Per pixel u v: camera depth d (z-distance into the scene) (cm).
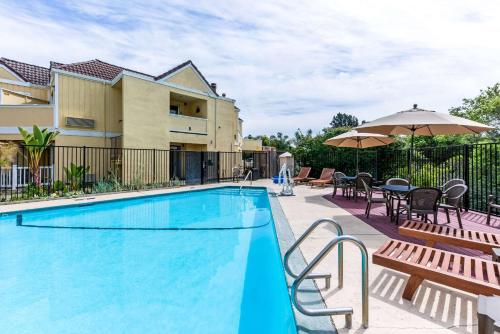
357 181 979
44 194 1082
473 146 848
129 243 639
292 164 1819
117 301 388
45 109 1436
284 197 1145
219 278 459
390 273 372
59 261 538
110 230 743
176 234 711
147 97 1645
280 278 408
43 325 334
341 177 1138
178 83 1894
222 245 624
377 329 251
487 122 2111
